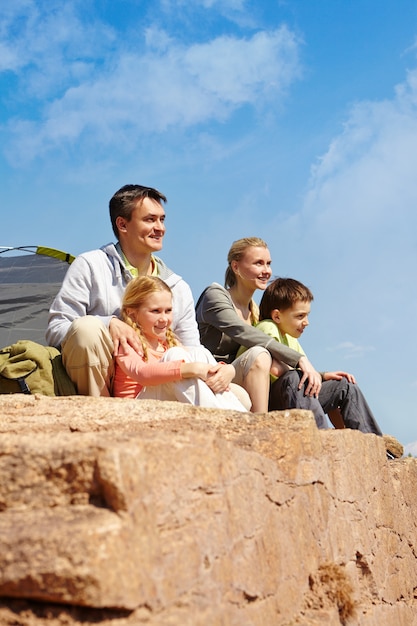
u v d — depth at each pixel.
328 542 4.10
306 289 6.00
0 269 8.34
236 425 4.00
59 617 2.34
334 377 5.89
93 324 4.80
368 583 4.67
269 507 3.46
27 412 4.07
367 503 4.85
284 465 3.75
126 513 2.45
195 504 2.86
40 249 8.41
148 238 5.41
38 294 8.12
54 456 2.60
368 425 5.90
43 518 2.46
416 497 6.00
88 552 2.29
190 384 4.54
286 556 3.54
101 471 2.50
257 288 6.17
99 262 5.34
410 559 5.60
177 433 3.07
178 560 2.64
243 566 3.10
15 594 2.32
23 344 4.91
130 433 3.00
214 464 3.03
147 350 4.90
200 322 5.98
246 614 3.04
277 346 5.66
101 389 4.86
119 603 2.31
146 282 4.97
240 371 5.45
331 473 4.36
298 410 4.09
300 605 3.63
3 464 2.63
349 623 3.92
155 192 5.52
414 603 5.47
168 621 2.46
